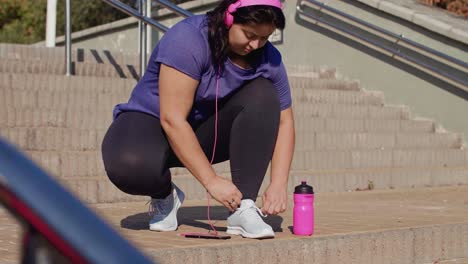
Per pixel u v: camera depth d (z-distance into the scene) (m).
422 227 3.92
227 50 3.20
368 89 9.70
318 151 7.28
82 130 6.18
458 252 4.08
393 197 6.09
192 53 3.18
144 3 7.89
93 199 5.16
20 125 6.35
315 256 3.41
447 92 8.95
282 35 10.65
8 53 8.66
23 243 0.72
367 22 9.55
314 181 6.45
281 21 3.08
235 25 3.12
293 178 6.31
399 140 8.27
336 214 4.68
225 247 3.11
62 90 7.31
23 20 17.66
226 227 3.81
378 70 9.59
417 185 7.21
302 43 10.43
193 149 3.18
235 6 3.08
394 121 8.67
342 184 6.64
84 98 7.00
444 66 8.92
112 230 0.70
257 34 3.09
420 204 5.48
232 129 3.36
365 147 8.01
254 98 3.30
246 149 3.33
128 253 0.69
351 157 7.47
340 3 9.95
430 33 9.06
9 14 17.75
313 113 8.46
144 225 3.88
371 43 9.59
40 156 5.49
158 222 3.62
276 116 3.33
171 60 3.18
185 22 3.28
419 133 8.64
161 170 3.29
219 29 3.16
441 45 8.97
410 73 9.27
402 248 3.79
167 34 3.28
